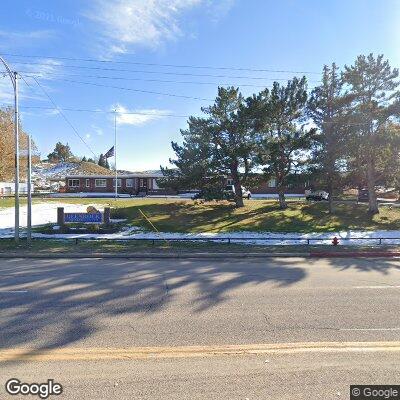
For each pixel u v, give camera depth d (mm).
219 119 28797
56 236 20828
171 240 19281
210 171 29156
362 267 13008
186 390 4340
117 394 4246
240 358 5219
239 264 13516
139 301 8117
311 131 28047
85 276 10938
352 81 28297
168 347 5602
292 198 46188
